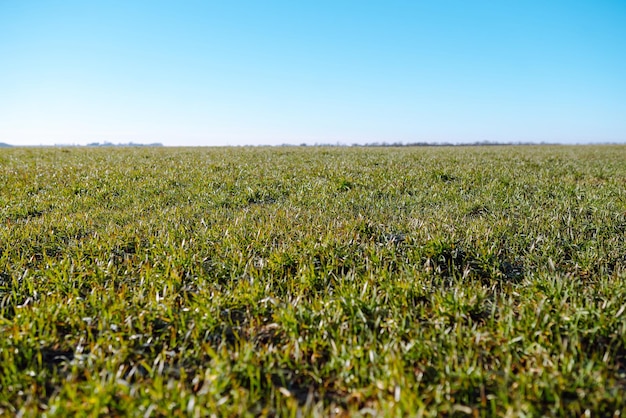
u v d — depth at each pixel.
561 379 2.80
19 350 3.28
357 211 8.09
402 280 4.43
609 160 19.64
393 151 27.47
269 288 4.34
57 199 9.16
